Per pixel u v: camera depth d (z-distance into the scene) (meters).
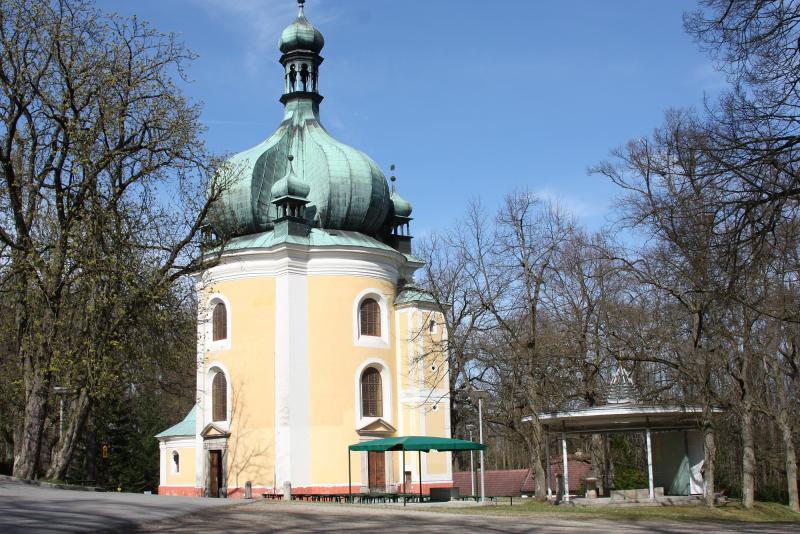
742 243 19.88
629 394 42.16
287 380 51.12
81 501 23.94
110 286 33.69
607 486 50.22
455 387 58.34
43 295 33.38
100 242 34.03
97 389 33.72
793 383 50.16
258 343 52.34
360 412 52.84
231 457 51.88
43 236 35.34
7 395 40.38
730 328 40.19
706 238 20.75
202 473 53.28
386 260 55.59
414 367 54.69
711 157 19.72
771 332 43.62
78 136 33.81
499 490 67.44
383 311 55.12
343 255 53.62
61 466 35.44
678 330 43.22
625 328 48.62
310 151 57.78
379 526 22.12
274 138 59.06
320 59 62.03
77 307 34.12
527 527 22.95
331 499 48.81
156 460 70.69
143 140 36.56
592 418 39.38
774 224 19.56
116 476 69.06
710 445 38.81
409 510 29.47
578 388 49.75
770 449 56.53
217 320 54.38
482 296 46.16
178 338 37.25
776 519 36.34
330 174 56.03
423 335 55.19
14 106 34.53
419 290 54.84
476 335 53.75
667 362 41.12
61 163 34.53
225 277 53.84
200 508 24.58
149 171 35.81
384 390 54.44
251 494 50.38
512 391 48.50
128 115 36.16
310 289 53.00
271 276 52.97
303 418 51.09
